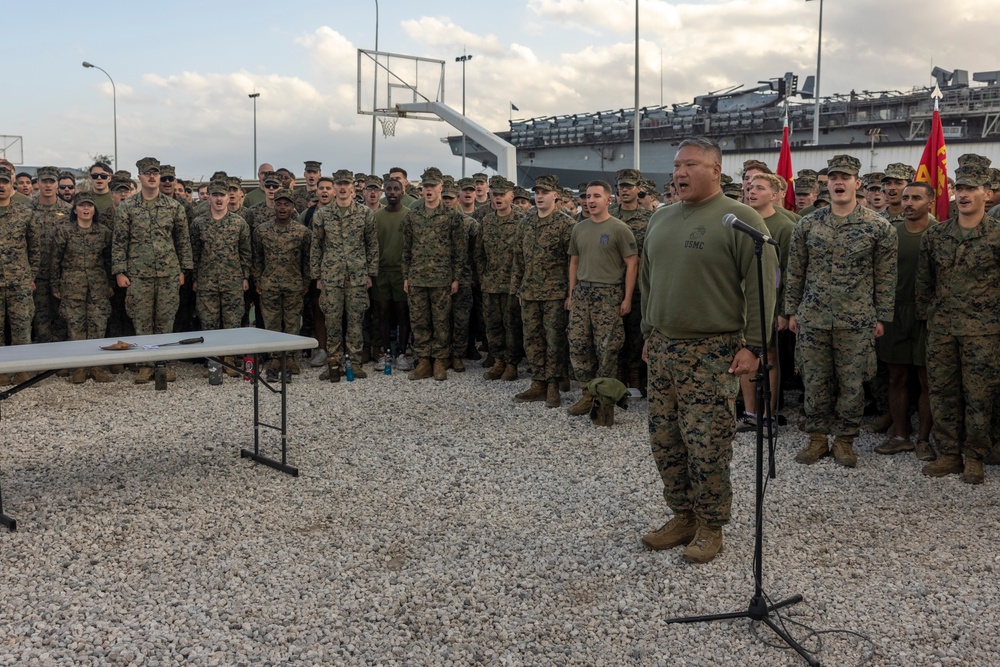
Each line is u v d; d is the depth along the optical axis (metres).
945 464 5.01
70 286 7.86
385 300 8.91
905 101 46.28
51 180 7.97
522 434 5.99
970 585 3.48
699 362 3.52
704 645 3.01
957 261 4.81
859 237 5.01
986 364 4.76
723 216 3.19
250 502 4.52
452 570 3.65
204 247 8.15
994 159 20.62
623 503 4.52
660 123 49.09
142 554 3.81
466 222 8.40
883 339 5.49
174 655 2.91
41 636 3.03
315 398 7.19
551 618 3.21
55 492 4.67
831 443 5.65
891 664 2.87
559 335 6.86
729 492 3.67
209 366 8.05
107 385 7.70
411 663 2.88
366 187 9.14
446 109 23.62
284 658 2.90
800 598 3.32
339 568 3.66
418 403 7.00
